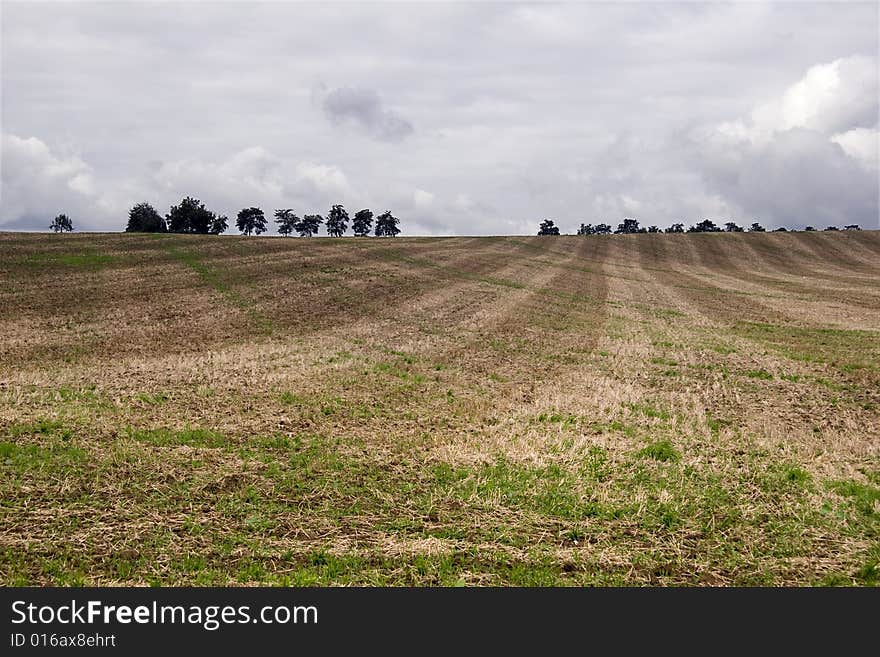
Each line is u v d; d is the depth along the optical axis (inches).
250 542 349.4
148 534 353.1
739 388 753.6
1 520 358.9
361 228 5689.0
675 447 510.6
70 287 1454.2
